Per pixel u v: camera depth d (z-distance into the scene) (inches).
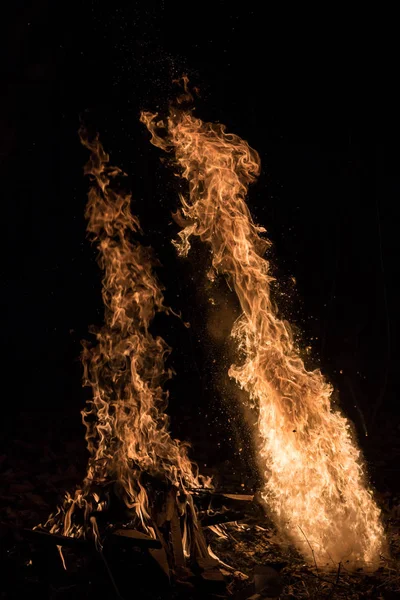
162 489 150.0
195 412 286.7
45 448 242.7
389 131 307.9
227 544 164.7
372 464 229.9
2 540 164.7
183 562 142.3
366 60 304.8
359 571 153.1
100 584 137.9
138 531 141.9
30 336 371.2
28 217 360.2
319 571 152.3
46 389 322.0
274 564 148.6
